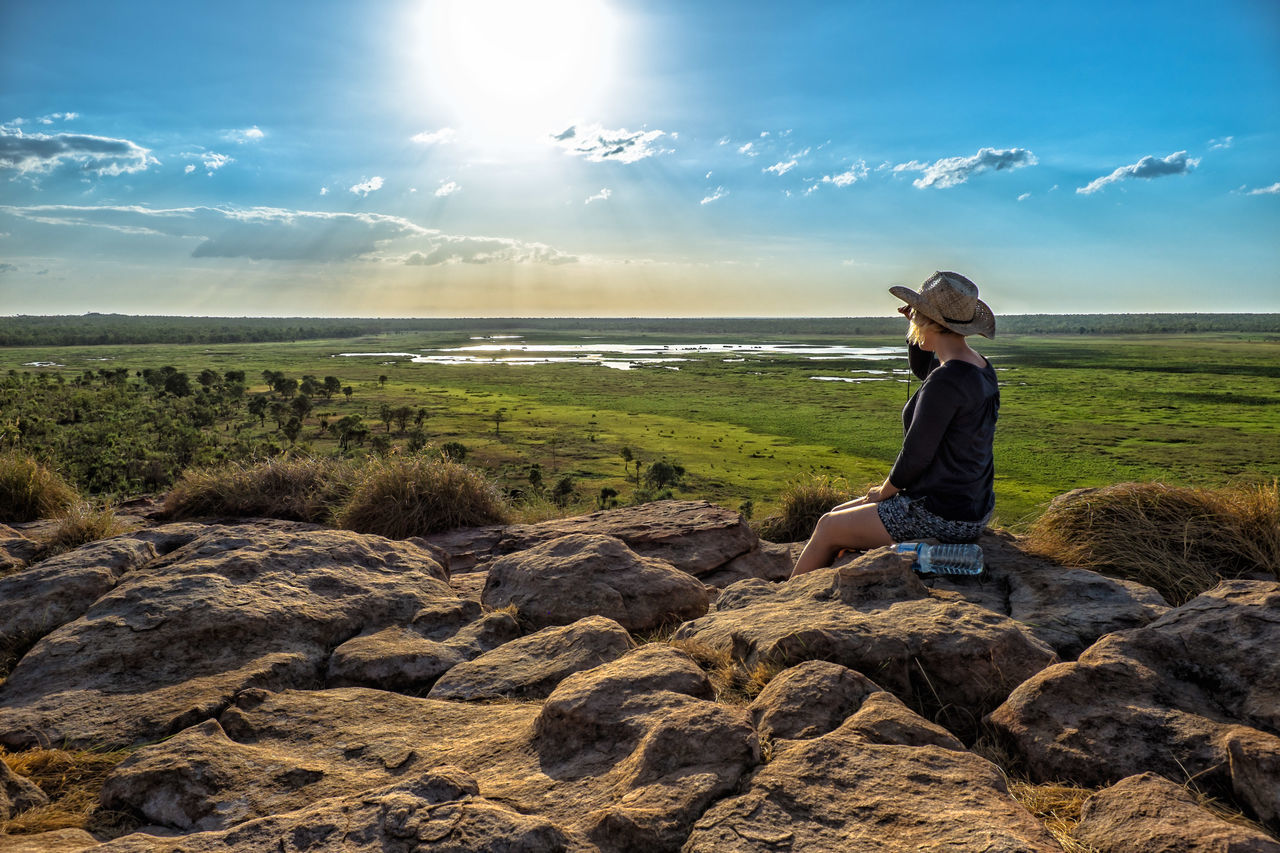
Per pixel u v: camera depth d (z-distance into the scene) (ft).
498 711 9.49
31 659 10.58
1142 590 12.23
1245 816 6.71
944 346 12.83
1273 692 7.88
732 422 451.53
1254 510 13.97
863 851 5.78
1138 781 6.73
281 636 11.53
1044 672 8.71
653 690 8.41
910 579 11.57
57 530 19.15
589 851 6.04
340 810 6.35
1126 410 472.85
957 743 7.61
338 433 370.73
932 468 12.62
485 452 353.92
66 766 8.36
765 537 22.88
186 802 7.33
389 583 13.74
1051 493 263.70
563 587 13.62
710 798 6.59
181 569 12.82
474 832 5.97
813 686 8.31
